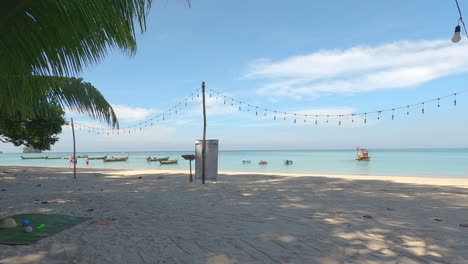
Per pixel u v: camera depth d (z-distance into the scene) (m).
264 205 6.21
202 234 3.98
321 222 4.60
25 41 2.47
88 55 2.61
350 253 3.19
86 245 3.51
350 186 9.79
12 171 18.03
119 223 4.64
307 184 10.47
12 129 13.17
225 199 7.07
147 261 3.00
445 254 3.14
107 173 16.86
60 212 5.54
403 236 3.79
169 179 12.59
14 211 5.63
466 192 8.18
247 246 3.45
